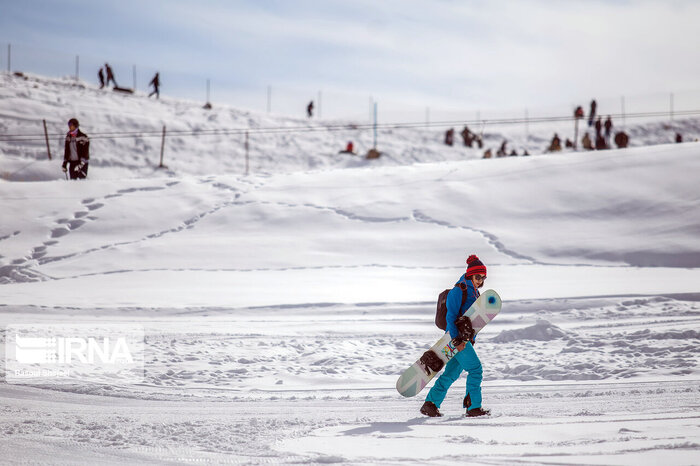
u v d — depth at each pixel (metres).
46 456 9.52
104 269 42.34
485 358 19.92
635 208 48.19
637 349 19.61
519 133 120.38
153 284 37.78
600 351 19.69
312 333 24.66
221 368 18.75
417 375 12.70
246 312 30.12
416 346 22.34
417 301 30.95
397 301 31.14
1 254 45.53
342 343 22.47
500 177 56.25
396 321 27.50
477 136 110.12
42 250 46.53
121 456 9.52
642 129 124.50
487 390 15.84
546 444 9.98
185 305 31.00
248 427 11.71
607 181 52.62
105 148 89.69
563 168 56.22
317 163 94.19
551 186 53.25
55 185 58.59
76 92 112.25
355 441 10.45
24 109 96.62
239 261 43.66
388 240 46.94
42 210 53.41
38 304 31.08
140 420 12.49
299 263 43.19
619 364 17.80
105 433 11.08
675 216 46.16
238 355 20.48
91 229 50.66
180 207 54.69
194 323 27.05
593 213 48.66
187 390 15.98
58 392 15.17
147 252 45.62
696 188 49.28
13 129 89.62
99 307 30.48
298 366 19.20
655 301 29.12
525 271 39.72
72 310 30.02
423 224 49.47
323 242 47.03
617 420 11.70
